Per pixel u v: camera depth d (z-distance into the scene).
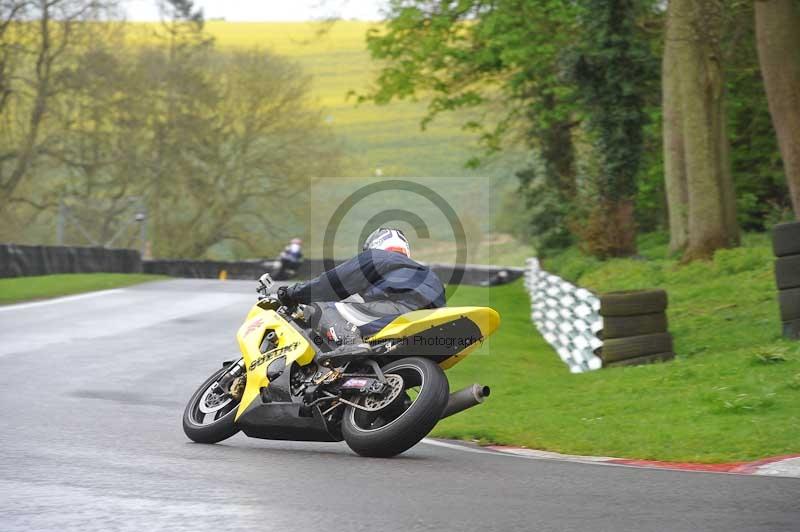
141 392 43.97
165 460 26.77
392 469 26.02
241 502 21.11
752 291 70.69
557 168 144.38
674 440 31.78
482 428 36.06
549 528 19.08
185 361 54.84
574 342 57.47
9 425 32.88
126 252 155.62
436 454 29.83
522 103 148.50
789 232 48.75
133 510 20.17
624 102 106.69
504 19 126.56
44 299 96.25
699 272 82.44
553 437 33.81
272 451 29.70
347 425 28.27
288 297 30.69
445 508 20.81
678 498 22.11
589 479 24.73
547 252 145.50
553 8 124.25
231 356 57.22
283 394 29.62
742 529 19.03
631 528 19.09
